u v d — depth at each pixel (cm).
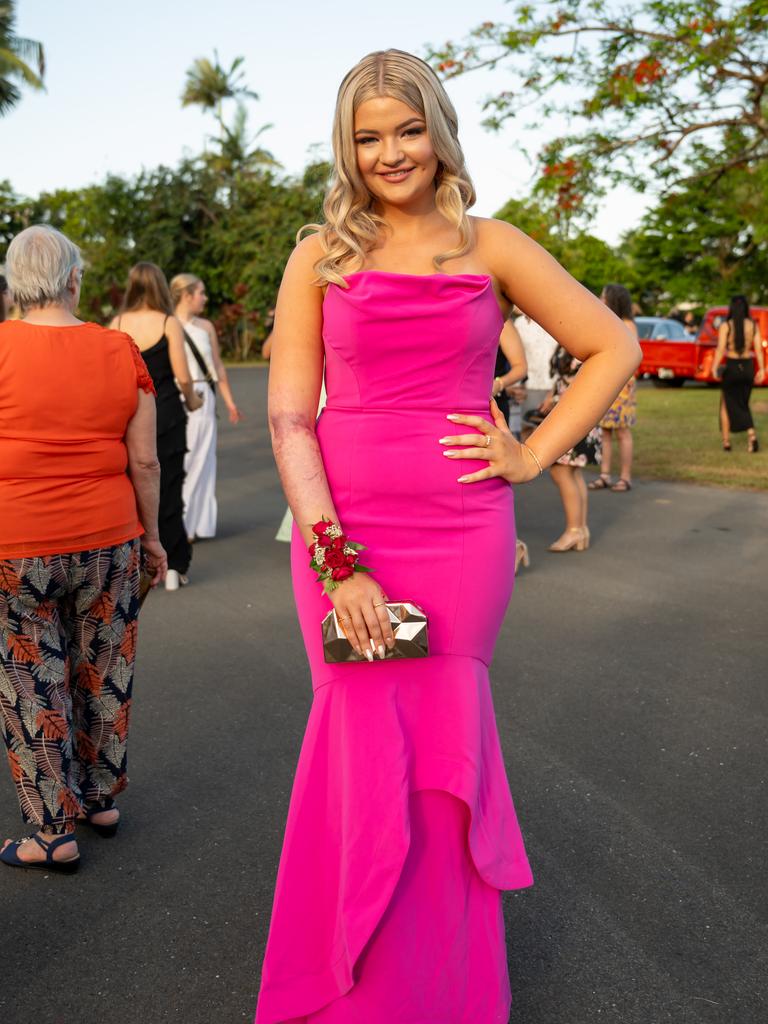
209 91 5256
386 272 206
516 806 351
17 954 273
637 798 356
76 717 332
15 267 306
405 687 218
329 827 218
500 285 220
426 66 209
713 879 303
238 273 4506
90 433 309
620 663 498
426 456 211
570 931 277
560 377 740
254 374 3206
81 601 322
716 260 3988
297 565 222
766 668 489
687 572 685
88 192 4688
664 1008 245
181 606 622
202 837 337
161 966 267
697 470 1135
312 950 216
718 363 1268
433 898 216
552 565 710
